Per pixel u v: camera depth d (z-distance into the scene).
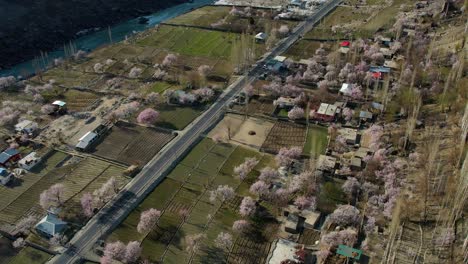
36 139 134.00
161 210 106.56
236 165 121.00
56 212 106.06
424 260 90.50
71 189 114.00
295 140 130.38
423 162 114.75
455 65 145.75
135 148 129.00
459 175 105.25
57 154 127.62
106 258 91.19
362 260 90.69
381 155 116.50
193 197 110.50
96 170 120.75
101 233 100.50
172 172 118.88
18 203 110.44
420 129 129.12
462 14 190.62
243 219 103.06
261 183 108.25
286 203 106.44
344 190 108.31
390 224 98.00
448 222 97.31
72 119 143.50
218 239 95.94
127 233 100.56
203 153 125.94
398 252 92.56
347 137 128.38
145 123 138.88
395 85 148.00
